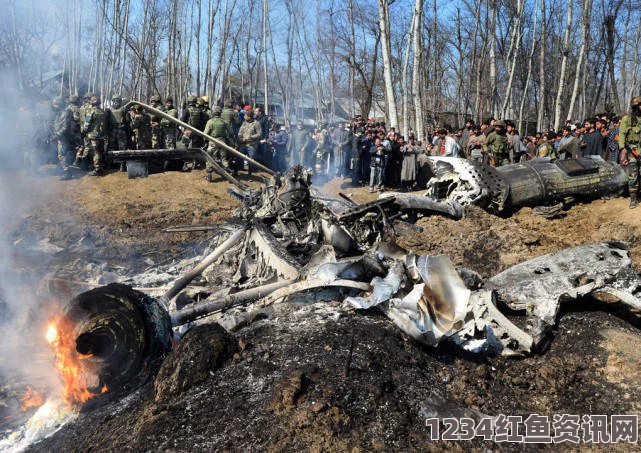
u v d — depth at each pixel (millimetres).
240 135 14273
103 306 4156
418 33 15766
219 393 3693
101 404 4195
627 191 9914
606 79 32250
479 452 3229
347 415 3354
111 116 13688
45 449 3736
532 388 4012
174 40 19406
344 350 4090
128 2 17141
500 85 28875
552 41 28938
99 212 11328
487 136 12375
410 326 4203
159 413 3598
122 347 4113
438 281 4500
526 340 4340
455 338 4324
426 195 9727
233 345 4168
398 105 24969
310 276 4988
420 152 13977
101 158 13594
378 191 13695
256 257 6273
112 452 3354
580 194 9781
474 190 9039
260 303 5191
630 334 4727
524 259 6906
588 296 5395
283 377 3721
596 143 12055
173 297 5859
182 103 19422
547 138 13680
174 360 3959
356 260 5102
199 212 11797
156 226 11023
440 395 3779
